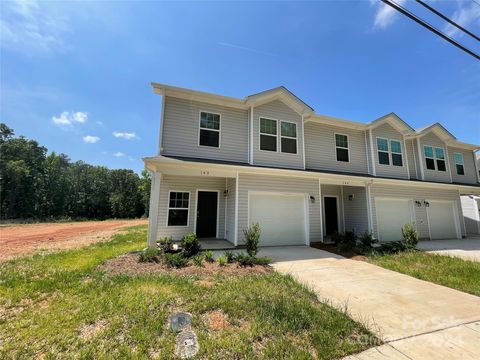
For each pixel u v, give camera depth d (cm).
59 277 477
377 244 1008
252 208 901
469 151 1572
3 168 3225
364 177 1063
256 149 969
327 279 526
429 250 909
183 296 385
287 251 826
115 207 3909
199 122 940
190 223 984
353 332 296
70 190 3825
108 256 687
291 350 250
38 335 275
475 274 564
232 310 337
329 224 1238
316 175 960
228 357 238
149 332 280
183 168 792
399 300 409
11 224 2462
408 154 1338
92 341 262
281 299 376
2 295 392
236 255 679
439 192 1295
